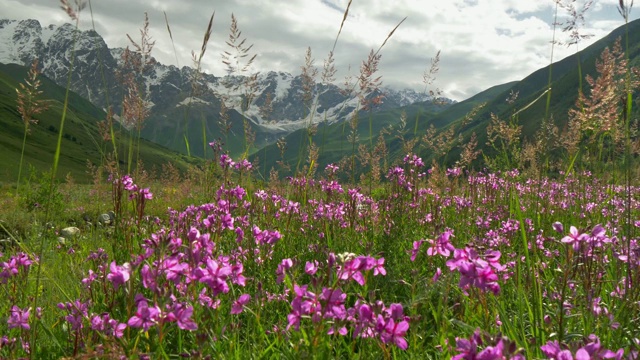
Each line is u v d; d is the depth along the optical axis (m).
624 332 3.41
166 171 10.27
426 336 3.46
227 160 6.89
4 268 4.36
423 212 8.02
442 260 5.36
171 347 3.59
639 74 4.94
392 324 2.64
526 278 4.53
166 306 2.84
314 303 2.80
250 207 6.44
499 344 2.11
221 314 3.83
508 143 8.61
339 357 3.31
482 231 7.30
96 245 7.80
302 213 7.41
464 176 9.95
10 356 3.18
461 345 2.18
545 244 6.21
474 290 3.82
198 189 7.88
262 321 4.01
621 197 7.28
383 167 8.16
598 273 4.04
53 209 13.02
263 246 4.95
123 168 5.44
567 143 6.61
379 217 7.21
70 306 3.76
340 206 7.31
